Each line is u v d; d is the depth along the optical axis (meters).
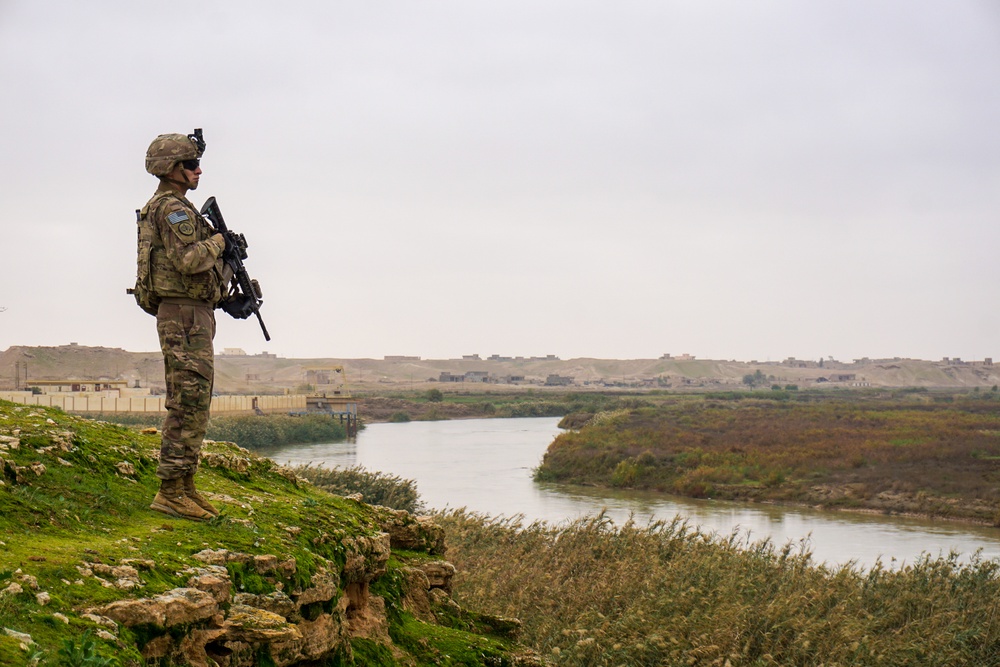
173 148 6.83
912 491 43.84
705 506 42.47
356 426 96.56
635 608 14.11
